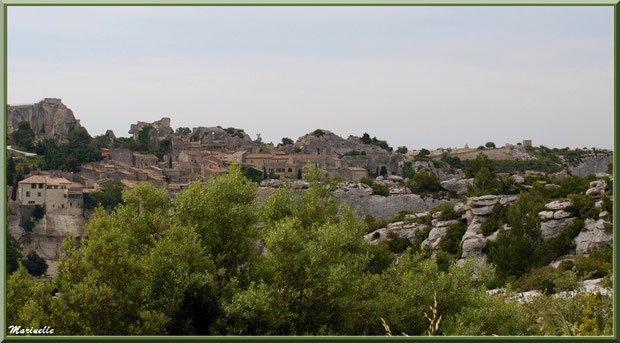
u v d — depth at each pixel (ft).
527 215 255.50
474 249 264.11
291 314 93.81
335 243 105.40
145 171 581.53
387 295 108.37
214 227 102.06
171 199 110.11
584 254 233.96
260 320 91.20
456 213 306.55
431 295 104.83
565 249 240.94
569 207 260.83
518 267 232.73
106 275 89.92
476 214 289.94
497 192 331.77
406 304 105.91
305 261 99.55
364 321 105.29
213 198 104.53
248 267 100.99
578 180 323.57
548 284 161.07
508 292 115.44
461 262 257.96
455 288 106.42
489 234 277.03
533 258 234.38
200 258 94.79
